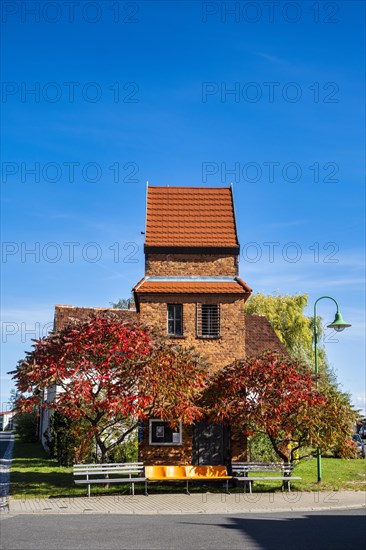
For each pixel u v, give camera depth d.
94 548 11.50
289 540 12.45
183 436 22.52
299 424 19.86
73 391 18.66
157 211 25.67
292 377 20.23
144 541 12.23
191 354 20.77
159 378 18.91
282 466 20.81
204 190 26.67
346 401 21.12
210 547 11.70
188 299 23.83
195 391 20.19
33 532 13.15
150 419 22.48
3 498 18.73
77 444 26.39
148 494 19.83
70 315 36.50
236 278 24.27
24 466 28.53
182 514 16.22
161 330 20.86
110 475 24.17
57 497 19.02
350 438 20.83
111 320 19.72
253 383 20.14
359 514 16.20
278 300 50.59
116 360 19.14
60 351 19.20
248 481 22.17
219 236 25.00
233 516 15.88
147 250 24.33
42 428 45.22
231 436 22.36
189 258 24.45
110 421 22.59
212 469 20.30
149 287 23.67
